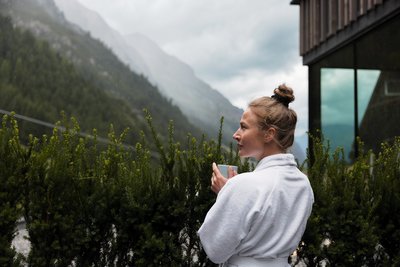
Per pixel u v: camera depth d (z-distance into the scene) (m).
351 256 2.03
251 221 1.27
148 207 1.90
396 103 8.11
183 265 1.91
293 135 1.42
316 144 2.33
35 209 1.82
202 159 2.02
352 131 9.73
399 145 2.35
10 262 1.78
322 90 11.41
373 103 8.95
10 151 1.92
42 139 1.97
